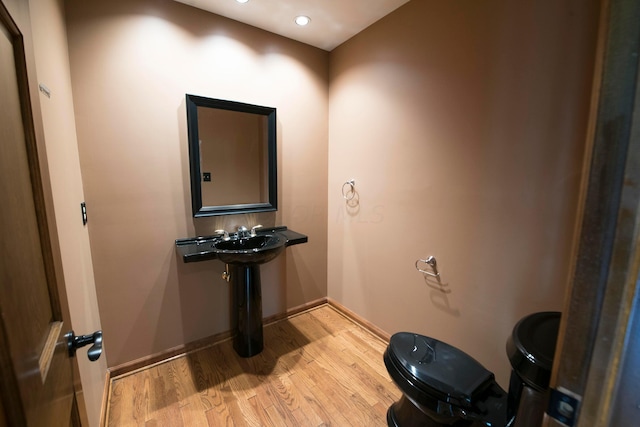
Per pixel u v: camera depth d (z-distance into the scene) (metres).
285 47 2.19
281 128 2.25
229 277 2.01
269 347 2.13
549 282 1.29
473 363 1.26
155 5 1.70
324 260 2.68
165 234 1.88
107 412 1.54
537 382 0.78
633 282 0.31
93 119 1.58
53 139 1.08
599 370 0.34
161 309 1.93
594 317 0.34
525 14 1.27
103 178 1.65
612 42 0.31
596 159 0.33
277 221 2.35
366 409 1.59
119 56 1.62
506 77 1.36
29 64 0.61
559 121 1.21
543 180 1.27
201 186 1.95
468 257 1.60
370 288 2.28
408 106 1.83
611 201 0.32
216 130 1.97
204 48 1.87
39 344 0.55
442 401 1.11
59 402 0.61
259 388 1.72
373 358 2.01
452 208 1.65
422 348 1.35
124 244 1.75
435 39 1.65
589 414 0.35
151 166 1.78
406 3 1.78
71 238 1.21
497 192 1.44
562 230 1.23
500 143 1.41
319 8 1.83
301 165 2.41
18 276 0.48
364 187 2.22
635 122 0.29
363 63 2.12
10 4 0.52
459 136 1.58
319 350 2.09
